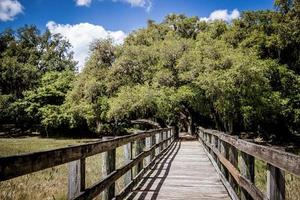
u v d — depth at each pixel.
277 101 35.03
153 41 42.78
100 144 4.38
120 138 5.75
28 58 64.06
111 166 5.19
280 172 3.01
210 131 13.48
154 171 10.74
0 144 34.25
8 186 9.95
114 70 34.16
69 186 3.60
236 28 42.47
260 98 33.69
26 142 37.84
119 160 16.42
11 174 2.20
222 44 34.12
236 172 5.23
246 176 4.69
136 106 31.86
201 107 33.31
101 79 35.81
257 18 43.38
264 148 3.30
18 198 8.49
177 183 8.67
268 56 41.88
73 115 43.47
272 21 41.72
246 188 4.33
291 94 38.53
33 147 30.14
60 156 3.00
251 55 33.81
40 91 51.94
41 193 9.05
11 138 46.41
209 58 31.84
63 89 51.88
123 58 34.16
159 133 14.58
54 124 48.50
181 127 52.22
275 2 34.22
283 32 36.91
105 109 35.69
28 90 57.56
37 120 52.50
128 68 34.75
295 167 2.38
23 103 52.03
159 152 14.09
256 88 31.66
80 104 36.78
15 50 64.19
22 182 10.77
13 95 57.53
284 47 39.03
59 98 51.81
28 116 52.34
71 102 39.91
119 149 23.77
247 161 4.56
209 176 9.81
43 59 63.00
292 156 2.44
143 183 8.59
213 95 32.09
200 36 36.28
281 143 38.34
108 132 46.81
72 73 55.50
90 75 36.25
